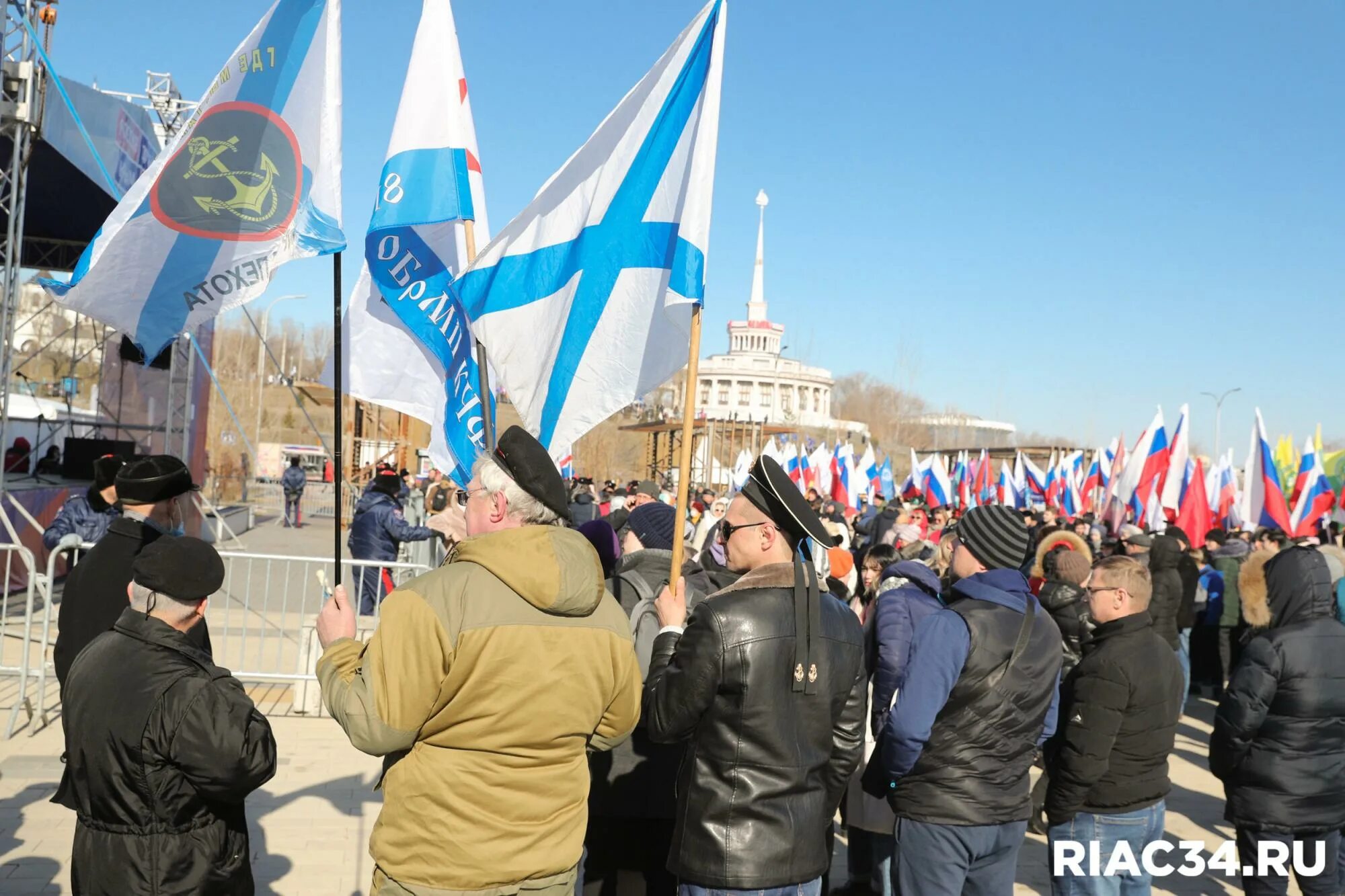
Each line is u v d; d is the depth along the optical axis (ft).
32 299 78.89
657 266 12.66
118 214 11.72
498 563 8.21
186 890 8.81
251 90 11.98
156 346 11.82
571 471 67.51
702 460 114.93
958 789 11.50
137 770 8.65
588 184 13.25
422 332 14.99
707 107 11.93
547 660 8.23
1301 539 33.91
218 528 65.98
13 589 40.68
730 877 9.33
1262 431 46.50
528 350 13.19
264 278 11.83
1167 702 13.42
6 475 47.62
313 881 15.90
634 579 13.51
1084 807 13.58
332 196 11.82
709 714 9.68
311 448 165.58
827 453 83.76
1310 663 14.16
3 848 16.16
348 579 32.50
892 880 15.90
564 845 8.38
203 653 9.73
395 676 7.86
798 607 9.82
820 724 9.82
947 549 20.33
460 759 8.07
